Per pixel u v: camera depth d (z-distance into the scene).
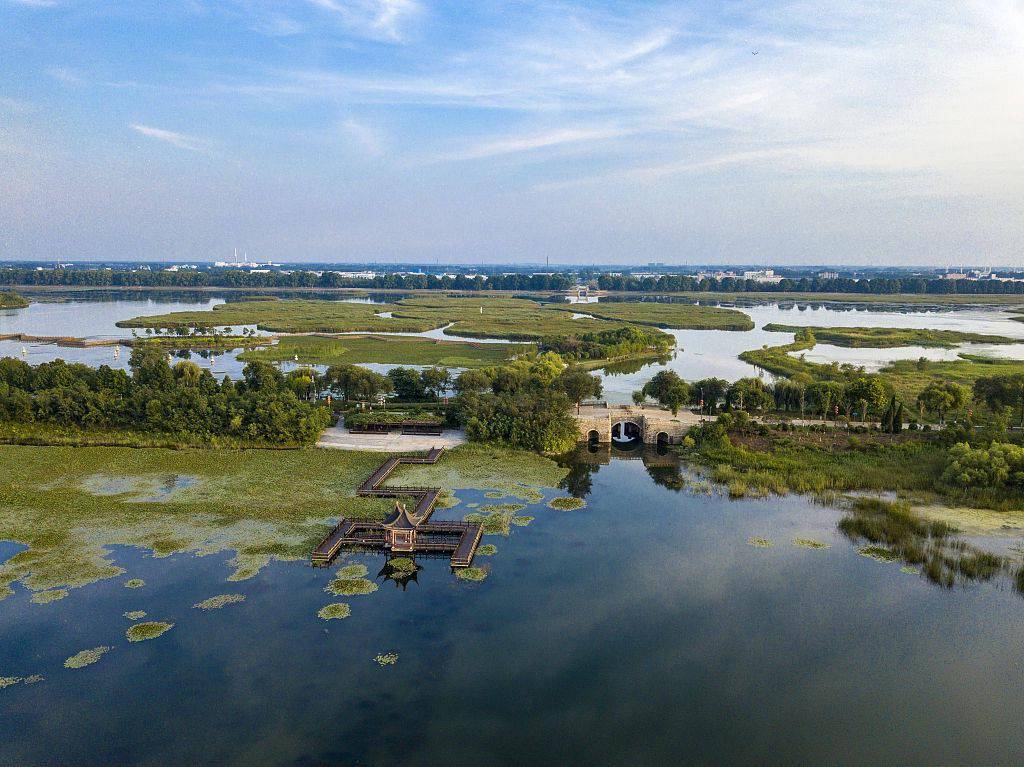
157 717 53.31
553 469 112.50
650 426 129.88
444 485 103.00
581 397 146.62
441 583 74.19
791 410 142.12
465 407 132.00
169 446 117.75
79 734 51.47
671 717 54.31
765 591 72.81
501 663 60.59
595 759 49.78
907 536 83.81
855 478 103.31
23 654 60.28
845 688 57.84
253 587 72.12
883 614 68.38
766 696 56.88
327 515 90.12
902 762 49.97
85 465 107.44
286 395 129.25
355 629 65.12
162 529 84.94
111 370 141.88
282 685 57.22
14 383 139.62
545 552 81.62
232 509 91.31
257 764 48.84
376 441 123.94
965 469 99.31
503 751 50.44
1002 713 55.09
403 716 53.88
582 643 63.59
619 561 79.50
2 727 52.03
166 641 62.59
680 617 67.94
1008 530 85.44
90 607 67.50
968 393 140.38
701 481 107.06
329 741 51.12
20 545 79.94
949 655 62.41
